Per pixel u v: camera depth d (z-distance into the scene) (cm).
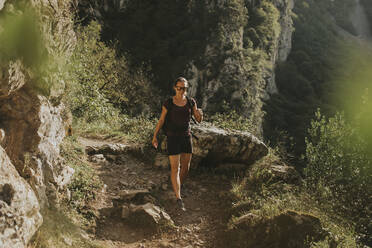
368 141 526
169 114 379
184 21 7256
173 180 376
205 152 502
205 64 6538
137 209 365
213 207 420
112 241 322
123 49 6228
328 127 539
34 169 304
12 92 287
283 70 10925
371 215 433
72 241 289
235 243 337
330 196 458
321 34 15000
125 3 7231
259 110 6850
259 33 8969
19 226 231
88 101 984
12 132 294
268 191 438
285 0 11300
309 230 329
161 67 6512
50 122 347
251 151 529
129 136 704
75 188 374
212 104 6369
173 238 345
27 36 271
